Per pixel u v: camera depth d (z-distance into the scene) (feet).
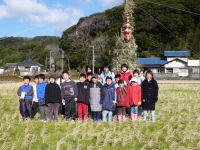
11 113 24.94
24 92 21.39
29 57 260.83
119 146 14.83
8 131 16.67
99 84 21.61
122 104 21.42
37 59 246.68
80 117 22.08
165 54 158.30
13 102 32.48
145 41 188.14
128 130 17.79
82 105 22.04
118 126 18.98
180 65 151.84
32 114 22.47
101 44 165.99
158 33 199.31
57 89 21.61
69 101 21.83
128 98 21.74
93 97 21.33
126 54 31.81
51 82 21.68
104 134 16.79
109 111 21.56
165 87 64.18
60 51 203.51
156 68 157.17
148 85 21.71
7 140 15.14
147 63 157.99
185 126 19.22
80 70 164.45
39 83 22.62
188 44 196.13
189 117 22.31
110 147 14.69
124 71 24.61
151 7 198.90
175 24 195.11
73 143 15.10
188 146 14.56
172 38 197.88
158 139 16.10
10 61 262.88
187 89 57.06
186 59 155.33
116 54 32.76
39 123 19.07
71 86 21.81
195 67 149.59
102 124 19.69
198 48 192.65
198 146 14.49
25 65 216.33
